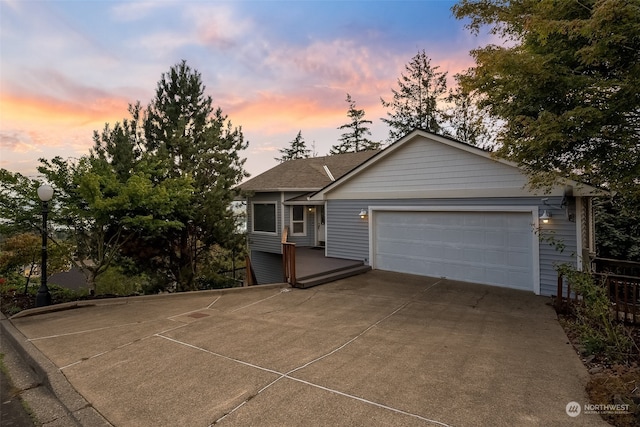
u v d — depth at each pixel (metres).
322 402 3.14
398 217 10.40
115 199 7.62
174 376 3.76
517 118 4.89
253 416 2.94
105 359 4.29
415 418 2.86
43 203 7.17
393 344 4.70
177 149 10.55
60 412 3.19
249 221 16.05
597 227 10.39
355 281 9.26
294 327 5.51
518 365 3.97
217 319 6.05
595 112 4.08
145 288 10.50
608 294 5.51
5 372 4.21
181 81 11.43
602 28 3.75
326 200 12.21
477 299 7.37
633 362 3.86
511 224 8.28
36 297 7.76
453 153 9.10
